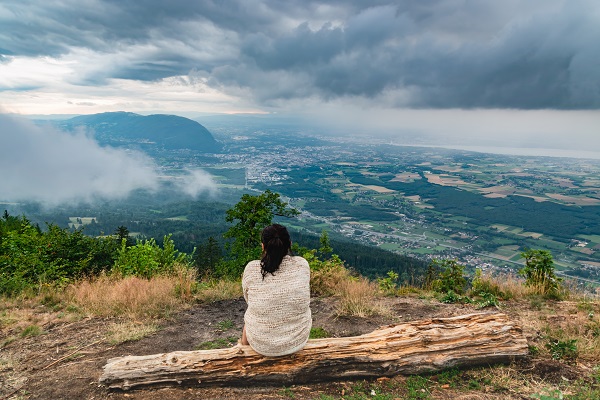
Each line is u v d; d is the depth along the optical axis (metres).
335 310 5.45
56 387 3.26
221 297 6.39
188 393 3.12
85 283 6.96
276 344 3.17
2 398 3.10
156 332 4.70
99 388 3.21
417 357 3.40
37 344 4.28
